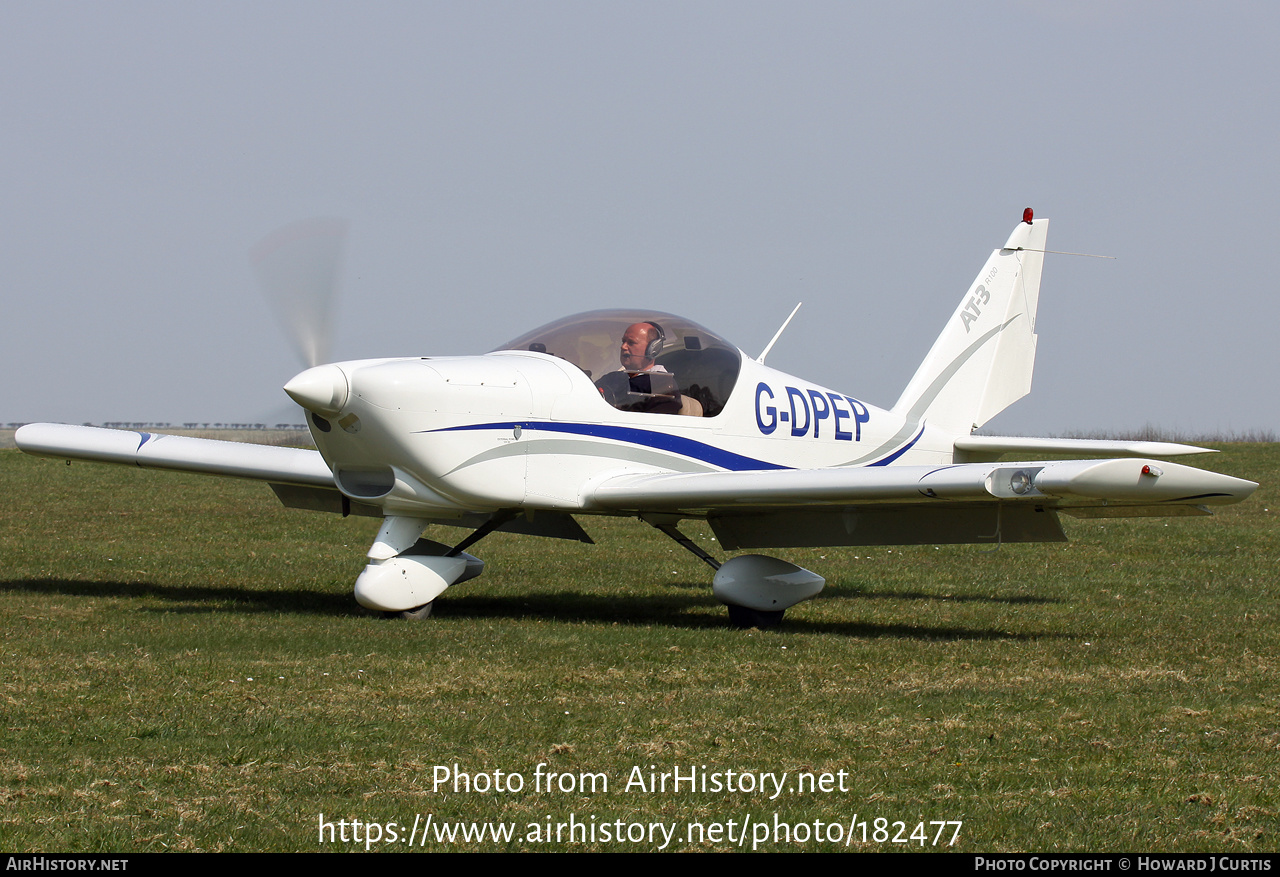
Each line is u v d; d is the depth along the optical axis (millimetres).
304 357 25906
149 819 11852
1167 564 39406
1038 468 22031
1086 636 24234
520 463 25656
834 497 24375
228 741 14484
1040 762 14320
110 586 30391
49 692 17000
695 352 29047
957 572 37438
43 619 24125
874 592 32750
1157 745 15117
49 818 11789
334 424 24625
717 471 29203
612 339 27766
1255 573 36750
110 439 31547
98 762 13562
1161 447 32406
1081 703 17469
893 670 19969
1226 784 13484
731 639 23047
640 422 27594
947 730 15773
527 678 18656
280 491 32469
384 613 25453
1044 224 39594
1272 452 90812
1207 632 24828
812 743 15031
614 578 35750
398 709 16375
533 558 40500
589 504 26609
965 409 37625
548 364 26797
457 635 22500
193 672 18500
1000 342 38562
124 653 20094
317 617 24797
